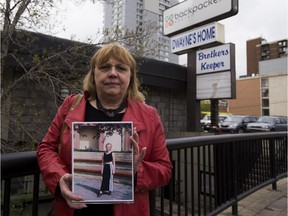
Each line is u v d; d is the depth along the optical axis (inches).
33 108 250.7
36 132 207.3
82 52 213.2
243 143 163.2
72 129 53.7
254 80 2783.0
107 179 53.3
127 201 53.5
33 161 58.9
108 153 53.7
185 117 436.1
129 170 53.8
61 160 56.4
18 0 201.2
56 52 213.3
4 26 199.5
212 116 387.5
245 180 163.6
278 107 2620.6
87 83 63.7
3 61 197.3
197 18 389.4
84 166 53.1
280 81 2618.1
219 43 377.7
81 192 52.6
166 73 378.6
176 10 418.3
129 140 54.2
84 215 56.8
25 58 218.7
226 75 362.9
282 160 210.2
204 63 388.5
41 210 112.9
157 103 402.0
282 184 219.0
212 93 376.8
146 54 233.8
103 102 62.0
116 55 60.5
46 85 212.1
